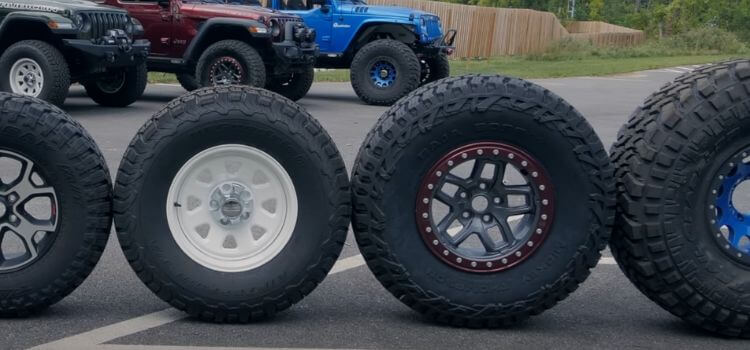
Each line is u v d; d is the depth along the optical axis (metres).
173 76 20.66
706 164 4.50
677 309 4.62
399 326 4.72
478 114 4.50
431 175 4.55
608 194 4.55
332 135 11.98
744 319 4.55
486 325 4.68
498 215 4.69
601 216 4.56
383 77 16.33
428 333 4.62
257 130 4.56
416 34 16.95
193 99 4.59
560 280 4.59
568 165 4.54
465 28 34.81
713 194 4.52
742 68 4.54
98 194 4.61
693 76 4.66
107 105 14.98
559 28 40.53
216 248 4.66
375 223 4.56
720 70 4.58
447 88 4.54
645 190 4.52
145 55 14.10
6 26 13.30
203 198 4.66
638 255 4.57
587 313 5.01
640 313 5.03
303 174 4.60
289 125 4.57
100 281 5.45
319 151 4.59
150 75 20.66
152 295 5.18
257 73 14.79
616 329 4.75
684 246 4.52
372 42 16.34
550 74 25.47
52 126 4.55
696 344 4.55
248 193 4.66
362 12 16.86
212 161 4.64
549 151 4.53
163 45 15.27
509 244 4.65
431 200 4.58
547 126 4.51
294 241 4.63
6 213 4.61
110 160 9.68
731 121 4.46
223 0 16.12
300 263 4.61
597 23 54.81
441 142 4.53
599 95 19.05
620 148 4.72
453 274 4.59
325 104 16.25
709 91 4.51
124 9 15.11
